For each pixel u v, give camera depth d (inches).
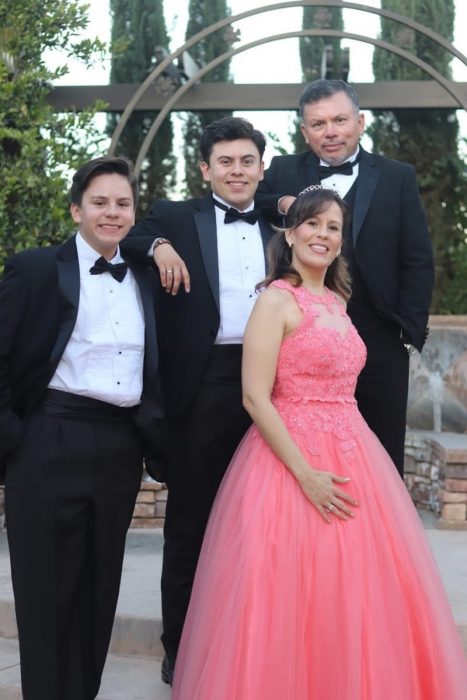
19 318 142.8
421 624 137.7
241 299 160.7
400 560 140.9
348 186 171.0
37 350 143.0
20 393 144.9
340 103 167.8
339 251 154.2
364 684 131.2
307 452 145.3
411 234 169.2
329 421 147.6
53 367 142.6
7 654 182.9
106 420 145.0
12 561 144.6
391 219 168.4
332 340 147.6
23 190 274.4
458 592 193.5
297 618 134.0
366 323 168.1
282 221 166.4
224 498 148.7
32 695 143.2
